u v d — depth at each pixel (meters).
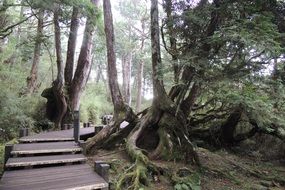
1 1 9.86
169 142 7.88
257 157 10.90
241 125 12.11
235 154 11.04
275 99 7.01
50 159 5.92
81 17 12.18
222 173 7.73
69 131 10.09
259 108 6.79
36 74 14.45
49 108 13.23
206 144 11.26
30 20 17.06
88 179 4.93
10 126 9.85
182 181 6.41
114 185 5.79
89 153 7.85
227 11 6.66
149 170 6.66
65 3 9.91
